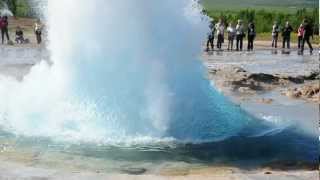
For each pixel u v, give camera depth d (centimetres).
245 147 915
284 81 1636
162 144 916
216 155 871
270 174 762
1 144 909
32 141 926
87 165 806
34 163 807
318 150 907
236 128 1009
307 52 2569
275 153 891
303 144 941
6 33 2831
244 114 1098
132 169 794
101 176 734
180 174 774
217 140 946
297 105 1296
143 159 842
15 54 2295
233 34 2673
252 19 3488
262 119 1106
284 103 1321
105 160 833
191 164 823
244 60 2183
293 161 852
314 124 1082
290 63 2097
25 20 3788
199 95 1018
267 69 1892
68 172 758
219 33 2650
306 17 2894
